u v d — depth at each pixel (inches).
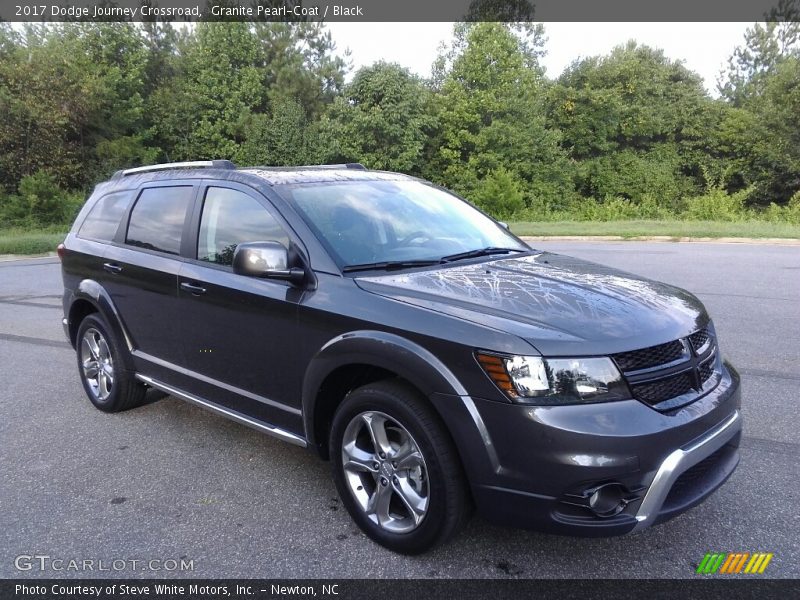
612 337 105.6
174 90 1459.2
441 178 1472.7
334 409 133.3
